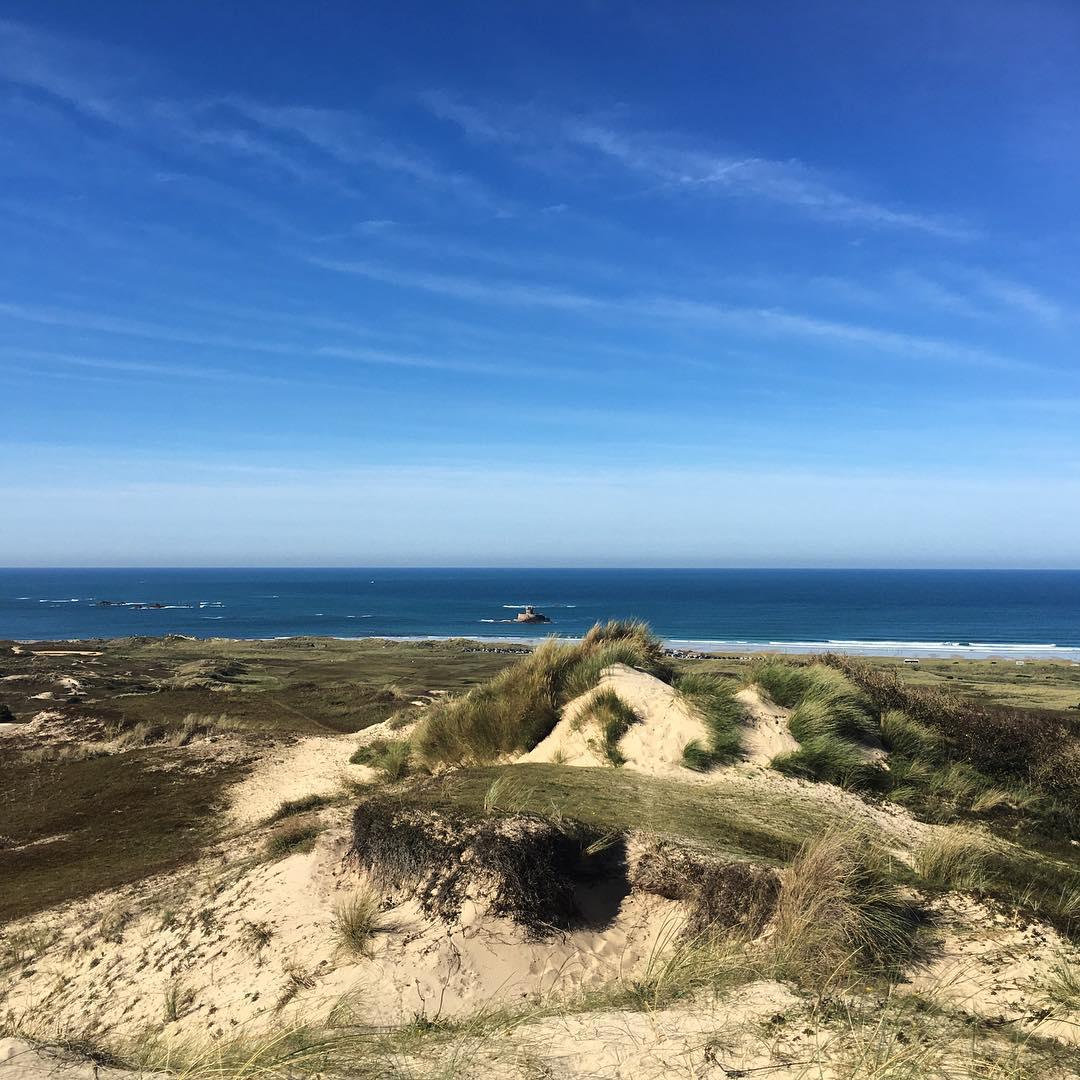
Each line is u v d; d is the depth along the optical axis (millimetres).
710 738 9773
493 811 6383
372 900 5637
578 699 11398
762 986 4254
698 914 5496
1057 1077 3256
